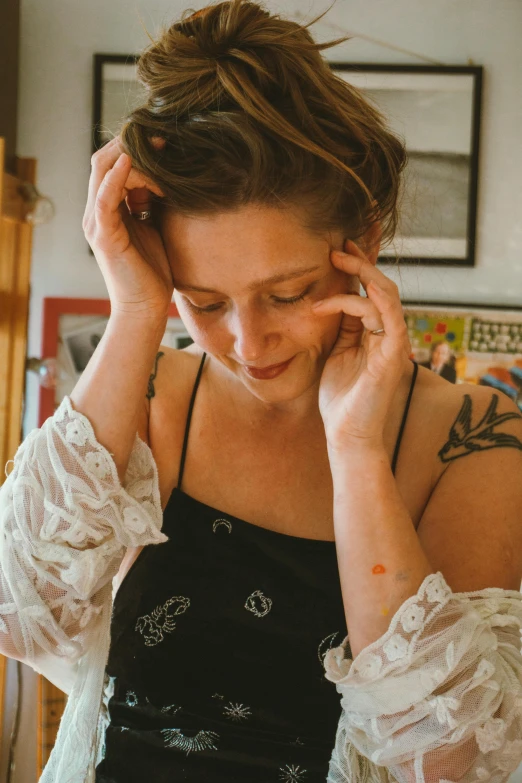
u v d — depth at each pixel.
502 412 0.99
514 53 2.38
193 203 0.76
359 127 0.83
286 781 0.92
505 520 0.91
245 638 0.96
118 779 0.94
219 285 0.80
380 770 0.91
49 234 2.39
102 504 0.89
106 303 2.38
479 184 2.38
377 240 0.92
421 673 0.82
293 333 0.85
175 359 1.07
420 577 0.84
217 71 0.78
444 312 2.35
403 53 2.38
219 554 0.98
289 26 0.84
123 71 2.36
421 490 0.96
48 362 2.21
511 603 0.87
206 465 1.01
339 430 0.88
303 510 0.99
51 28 2.39
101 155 0.89
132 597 0.99
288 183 0.75
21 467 0.91
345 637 0.92
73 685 1.01
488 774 0.83
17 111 2.37
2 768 2.25
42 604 0.89
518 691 0.84
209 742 0.94
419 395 1.00
